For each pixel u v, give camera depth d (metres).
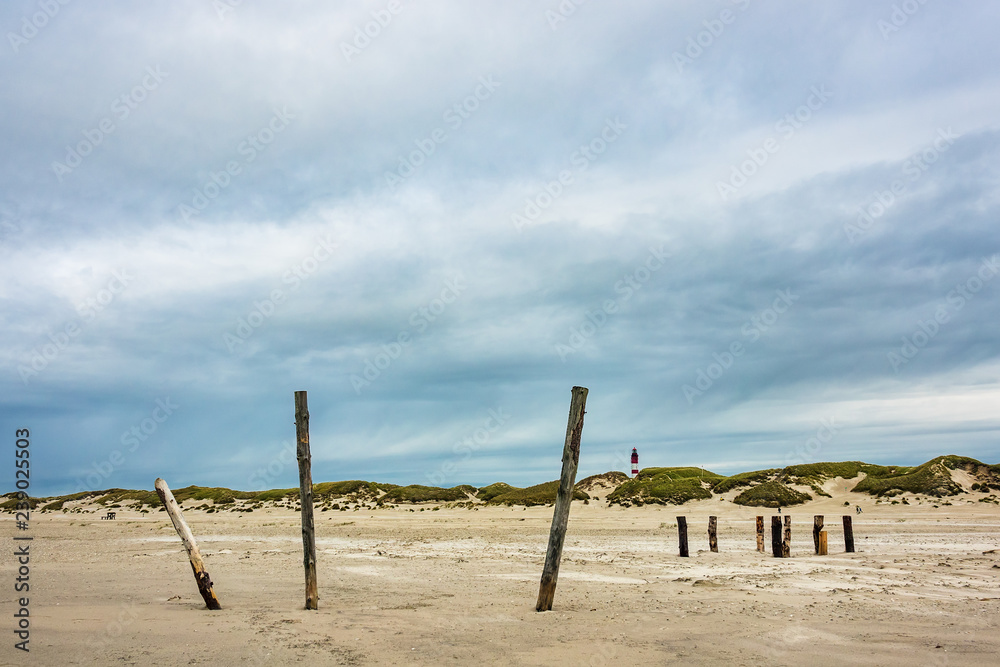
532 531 34.88
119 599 11.52
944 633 8.56
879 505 48.72
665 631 8.80
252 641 8.04
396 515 58.50
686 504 54.97
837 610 10.36
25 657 7.22
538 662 7.21
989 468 51.06
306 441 10.65
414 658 7.37
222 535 34.59
